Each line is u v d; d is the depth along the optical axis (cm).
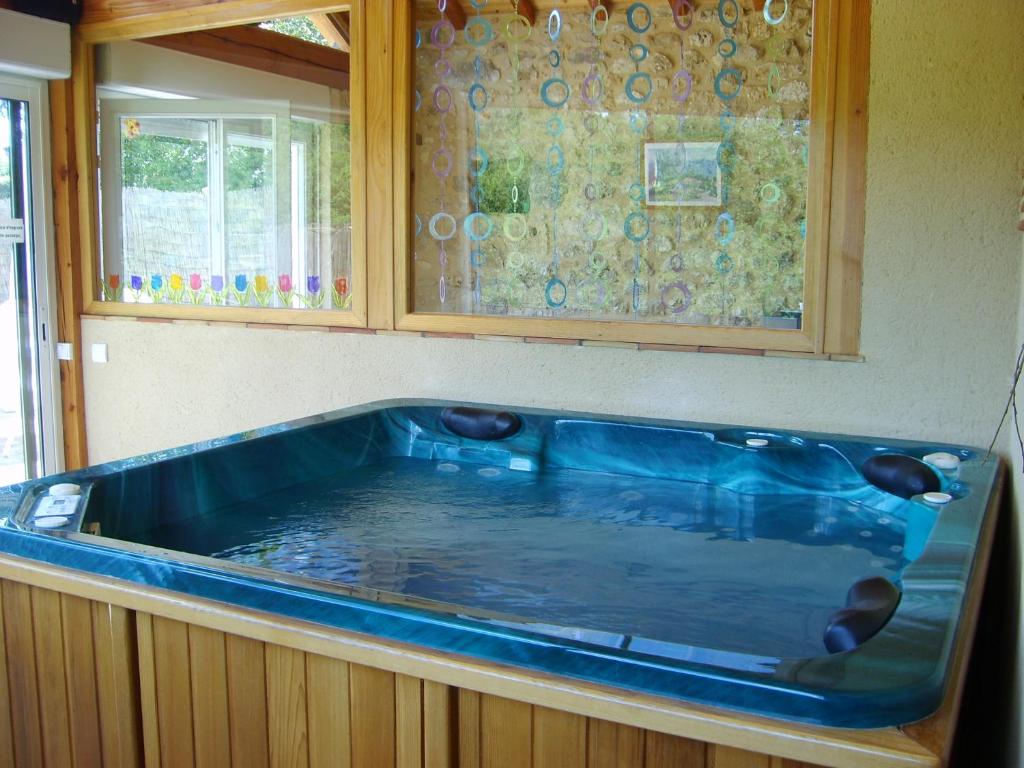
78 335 372
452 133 309
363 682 131
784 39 264
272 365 336
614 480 269
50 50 346
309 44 318
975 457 233
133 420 367
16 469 375
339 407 327
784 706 106
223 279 346
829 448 248
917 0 238
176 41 342
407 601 132
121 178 360
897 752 98
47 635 160
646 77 288
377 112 308
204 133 342
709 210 278
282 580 139
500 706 122
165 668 148
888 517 231
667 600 184
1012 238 236
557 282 302
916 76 240
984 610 217
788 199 266
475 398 305
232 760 144
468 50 306
